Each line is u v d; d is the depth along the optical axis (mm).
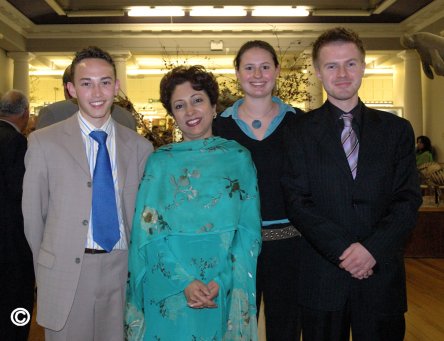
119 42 11016
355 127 1942
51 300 1897
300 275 1991
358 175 1856
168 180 1955
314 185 1917
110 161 2023
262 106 2346
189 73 2057
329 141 1910
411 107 11258
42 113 2738
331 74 1908
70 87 2053
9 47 10742
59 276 1898
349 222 1855
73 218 1918
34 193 1947
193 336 1831
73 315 1935
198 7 9523
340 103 1957
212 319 1844
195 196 1924
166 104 2113
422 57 4684
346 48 1896
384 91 14695
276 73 2375
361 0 9594
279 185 2256
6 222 2566
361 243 1784
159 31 10945
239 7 9586
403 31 11062
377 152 1869
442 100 10805
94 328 1974
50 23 10789
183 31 10961
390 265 1872
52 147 1953
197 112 2031
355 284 1887
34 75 13633
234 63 2438
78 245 1910
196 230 1887
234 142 2100
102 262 1961
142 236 1892
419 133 11273
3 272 2580
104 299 1976
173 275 1835
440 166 5793
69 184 1933
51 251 1912
